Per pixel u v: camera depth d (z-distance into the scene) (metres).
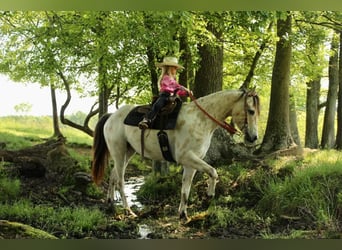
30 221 6.97
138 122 7.51
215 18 9.31
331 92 18.06
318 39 14.76
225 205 8.13
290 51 12.54
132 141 7.69
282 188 7.71
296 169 8.86
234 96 6.96
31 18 12.73
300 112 26.00
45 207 7.64
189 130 7.03
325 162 9.01
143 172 15.11
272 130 12.38
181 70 11.62
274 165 9.68
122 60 11.71
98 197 9.54
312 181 7.73
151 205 8.88
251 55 16.09
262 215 7.38
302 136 30.05
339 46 17.30
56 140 11.90
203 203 8.51
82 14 10.44
